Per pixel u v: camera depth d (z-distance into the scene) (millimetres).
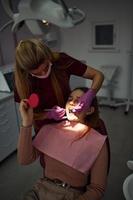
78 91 933
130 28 3623
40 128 977
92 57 4098
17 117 2631
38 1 1050
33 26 1139
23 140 893
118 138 2830
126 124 3211
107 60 4004
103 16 3736
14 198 1960
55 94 914
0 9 2816
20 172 2330
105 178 914
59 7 1059
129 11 3531
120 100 4121
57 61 906
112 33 3789
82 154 894
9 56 3268
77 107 885
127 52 3771
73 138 914
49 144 942
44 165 1048
